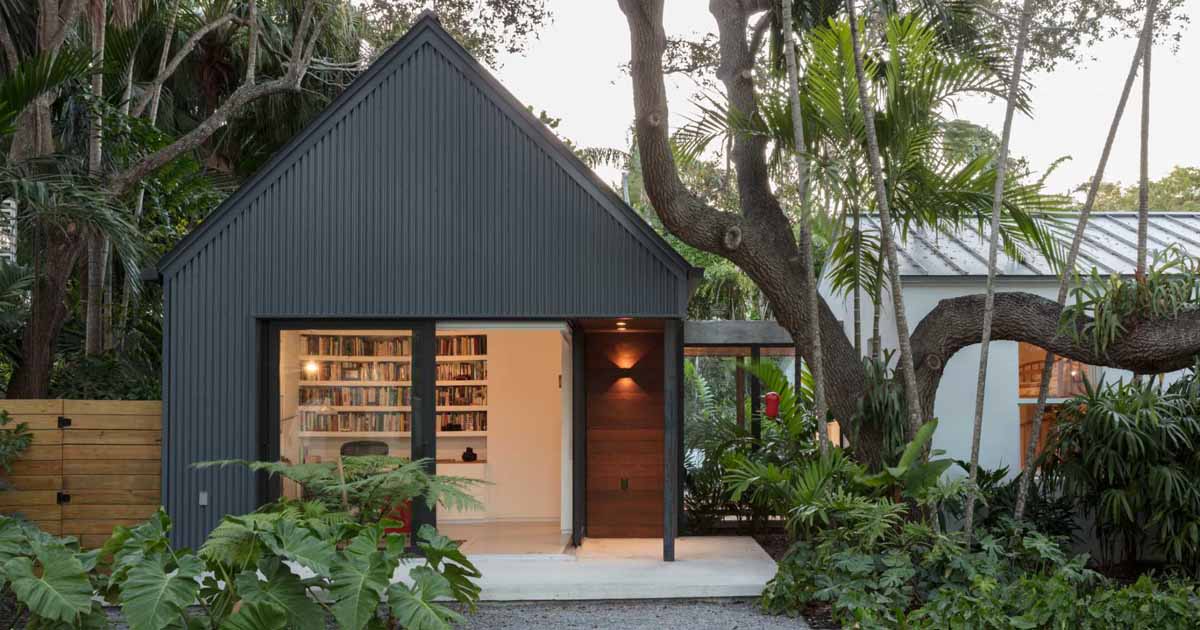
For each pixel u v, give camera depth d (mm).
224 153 15742
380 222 8578
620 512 10227
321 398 8648
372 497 7363
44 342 9812
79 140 10461
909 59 8242
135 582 5207
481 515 11531
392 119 8617
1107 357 8195
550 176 8602
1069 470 8602
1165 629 6309
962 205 8555
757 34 10492
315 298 8539
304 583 5871
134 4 10367
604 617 7266
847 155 8352
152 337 12469
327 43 14992
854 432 8773
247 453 8461
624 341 10359
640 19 8406
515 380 11797
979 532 8078
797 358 10898
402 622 5637
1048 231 8922
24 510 8719
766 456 9914
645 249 8555
